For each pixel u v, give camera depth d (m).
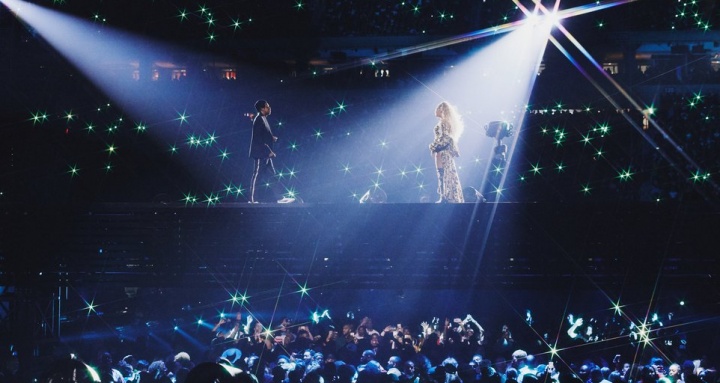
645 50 27.52
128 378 9.42
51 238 13.60
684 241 12.99
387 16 26.39
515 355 11.80
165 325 16.88
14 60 23.03
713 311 16.64
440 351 12.97
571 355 15.84
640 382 9.95
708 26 25.53
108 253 13.61
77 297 17.05
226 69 26.16
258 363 10.84
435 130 14.17
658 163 24.23
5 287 13.76
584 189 24.47
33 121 22.67
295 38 26.39
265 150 14.48
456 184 14.12
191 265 13.59
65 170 22.92
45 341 13.61
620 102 25.14
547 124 25.05
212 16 25.84
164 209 13.54
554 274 13.19
